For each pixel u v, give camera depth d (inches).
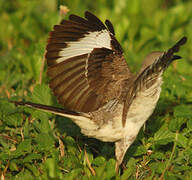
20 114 448.5
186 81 514.0
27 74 542.6
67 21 347.9
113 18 639.1
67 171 396.8
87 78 367.9
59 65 360.8
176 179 376.5
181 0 756.0
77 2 634.2
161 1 738.2
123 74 371.9
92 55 361.4
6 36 665.0
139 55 603.8
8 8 727.7
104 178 367.2
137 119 372.5
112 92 370.9
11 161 395.5
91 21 349.1
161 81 372.2
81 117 365.4
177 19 665.6
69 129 444.8
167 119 466.9
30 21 665.6
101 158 404.5
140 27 669.9
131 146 415.8
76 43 357.1
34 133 442.0
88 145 438.0
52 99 463.8
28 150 404.8
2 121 449.7
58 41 353.7
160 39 639.1
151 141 426.9
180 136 419.8
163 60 356.8
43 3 706.8
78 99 373.4
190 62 606.9
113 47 360.5
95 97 373.4
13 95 500.4
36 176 387.9
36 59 511.2
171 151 419.2
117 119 370.3
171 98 494.6
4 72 543.8
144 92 363.6
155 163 398.6
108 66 368.2
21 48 622.5
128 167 398.9
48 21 635.5
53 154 404.8
